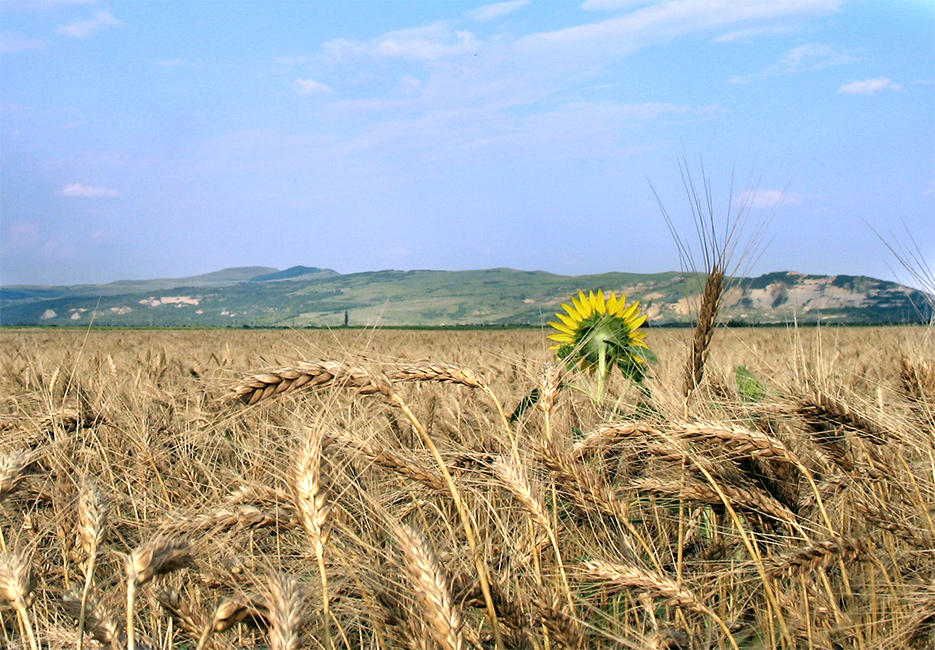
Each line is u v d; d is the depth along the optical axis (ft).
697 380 11.74
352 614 8.46
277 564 9.36
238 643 8.72
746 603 10.06
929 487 9.83
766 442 9.91
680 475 10.75
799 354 11.79
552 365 11.62
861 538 8.89
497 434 13.14
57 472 12.21
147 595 8.57
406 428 13.97
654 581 8.21
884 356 18.53
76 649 7.64
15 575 6.64
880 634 8.61
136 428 14.53
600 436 10.62
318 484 6.79
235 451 13.30
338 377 8.04
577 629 7.61
